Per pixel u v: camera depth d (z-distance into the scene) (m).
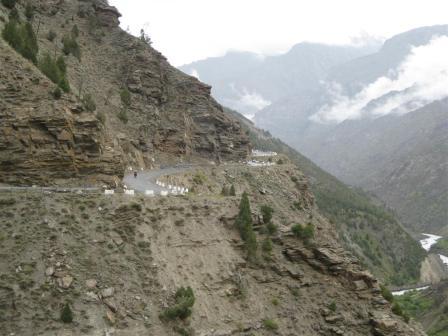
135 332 48.78
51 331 44.91
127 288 52.12
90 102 84.88
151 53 119.38
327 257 68.31
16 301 45.69
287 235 70.56
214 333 53.84
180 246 61.00
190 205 66.88
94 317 47.75
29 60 73.56
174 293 54.75
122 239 56.47
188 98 118.94
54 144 62.09
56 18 112.44
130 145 92.06
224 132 122.88
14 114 60.72
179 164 103.25
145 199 63.41
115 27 120.69
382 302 67.06
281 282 65.12
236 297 60.28
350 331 62.38
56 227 53.06
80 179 63.59
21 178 59.44
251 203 76.12
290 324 60.34
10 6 97.50
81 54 104.69
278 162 134.38
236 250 65.94
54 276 49.03
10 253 49.06
